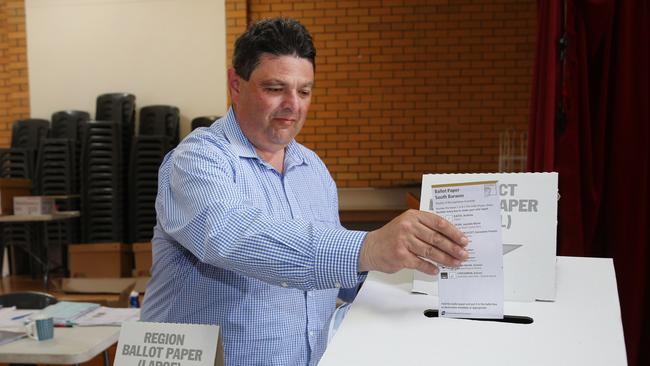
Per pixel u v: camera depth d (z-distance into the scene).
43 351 1.89
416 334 0.77
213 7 5.36
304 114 1.28
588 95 1.69
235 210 1.00
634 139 1.68
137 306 3.31
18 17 5.53
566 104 1.67
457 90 5.34
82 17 5.45
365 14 5.38
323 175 1.54
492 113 5.32
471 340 0.75
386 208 5.08
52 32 5.48
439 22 5.32
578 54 1.68
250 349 1.22
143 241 4.74
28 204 4.16
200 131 1.27
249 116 1.26
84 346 1.95
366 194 5.41
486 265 0.81
